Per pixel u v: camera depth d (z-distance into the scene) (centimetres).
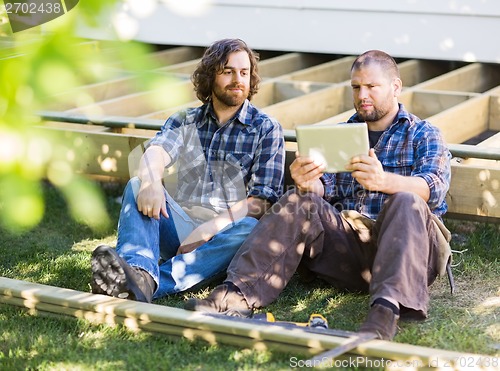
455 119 455
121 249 312
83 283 352
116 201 482
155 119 449
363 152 293
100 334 289
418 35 611
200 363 264
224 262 331
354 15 631
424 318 288
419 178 305
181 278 329
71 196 90
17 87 83
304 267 334
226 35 679
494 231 424
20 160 85
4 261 391
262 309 318
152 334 288
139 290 301
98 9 85
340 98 537
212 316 283
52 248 412
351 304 321
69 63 84
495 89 517
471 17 589
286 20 657
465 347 273
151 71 91
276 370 255
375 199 328
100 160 428
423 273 281
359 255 321
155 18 693
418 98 518
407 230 280
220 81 341
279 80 566
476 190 365
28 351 280
